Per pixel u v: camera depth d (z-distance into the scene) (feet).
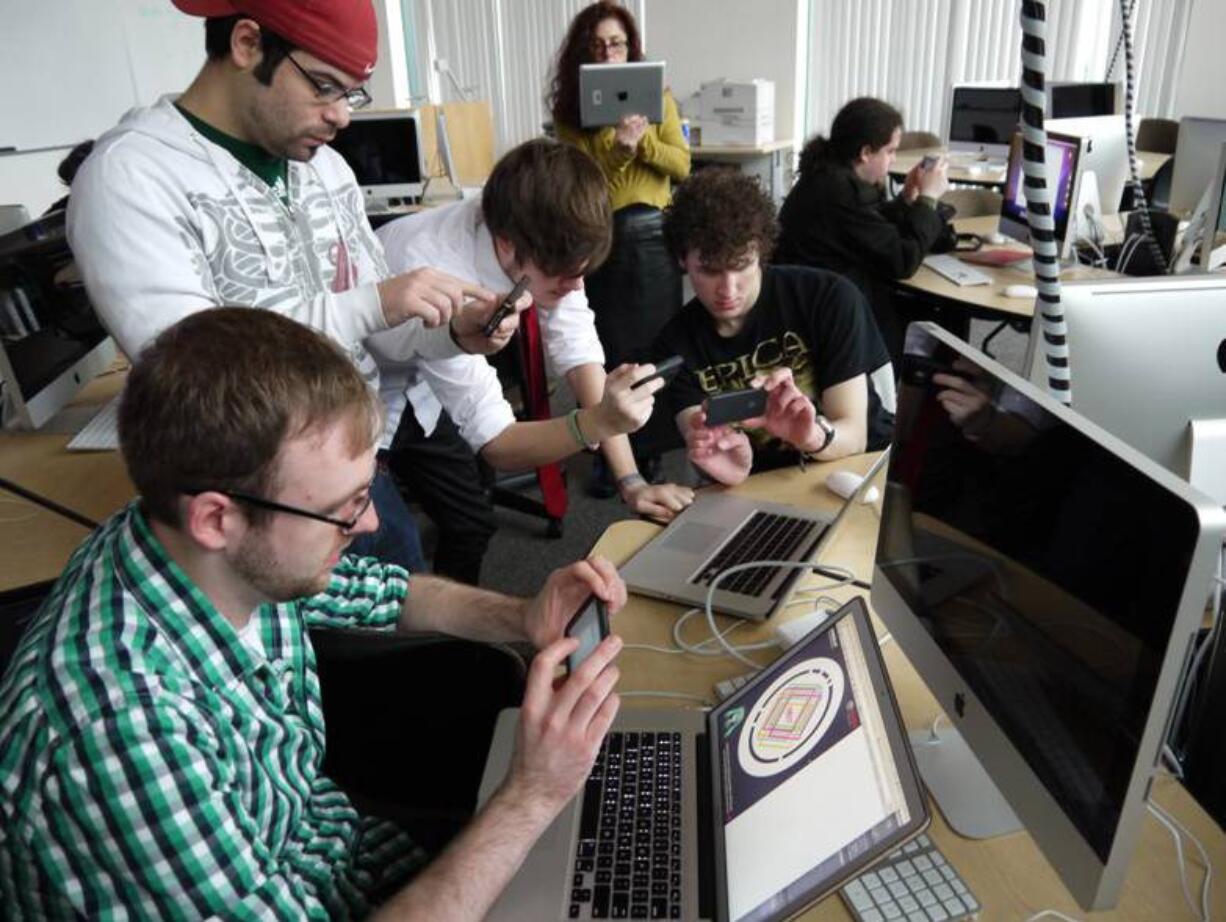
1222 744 3.22
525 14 20.39
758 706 3.17
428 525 9.73
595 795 3.11
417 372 6.13
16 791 2.22
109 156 4.12
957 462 3.03
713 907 2.68
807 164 10.12
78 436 6.16
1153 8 15.85
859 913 2.57
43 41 13.89
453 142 15.93
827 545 4.56
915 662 3.37
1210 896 2.58
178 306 4.16
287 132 4.26
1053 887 2.67
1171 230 9.27
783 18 18.71
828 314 5.82
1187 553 1.88
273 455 2.38
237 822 2.47
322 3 3.92
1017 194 10.66
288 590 2.66
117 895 2.30
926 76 17.92
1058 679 2.41
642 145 10.90
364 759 4.13
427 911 2.49
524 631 3.80
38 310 6.03
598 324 9.89
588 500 10.23
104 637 2.41
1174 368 3.72
